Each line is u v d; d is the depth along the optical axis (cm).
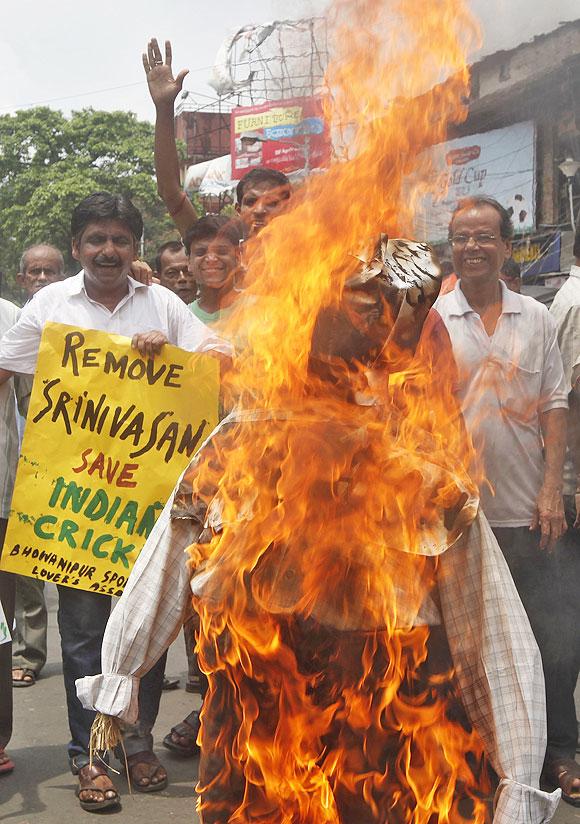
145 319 423
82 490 406
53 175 4122
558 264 1109
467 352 396
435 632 215
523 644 210
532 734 204
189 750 453
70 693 405
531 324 402
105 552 405
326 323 216
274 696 216
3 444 439
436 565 213
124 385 407
